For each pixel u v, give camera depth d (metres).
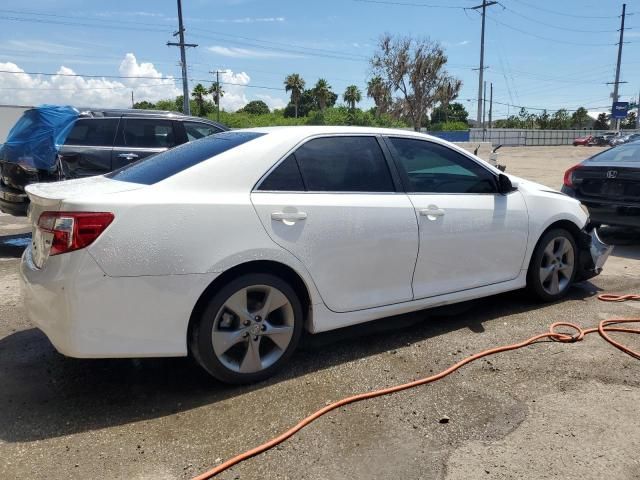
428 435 2.95
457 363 3.80
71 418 3.11
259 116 74.69
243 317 3.39
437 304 4.26
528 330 4.41
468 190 4.43
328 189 3.71
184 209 3.15
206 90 73.81
